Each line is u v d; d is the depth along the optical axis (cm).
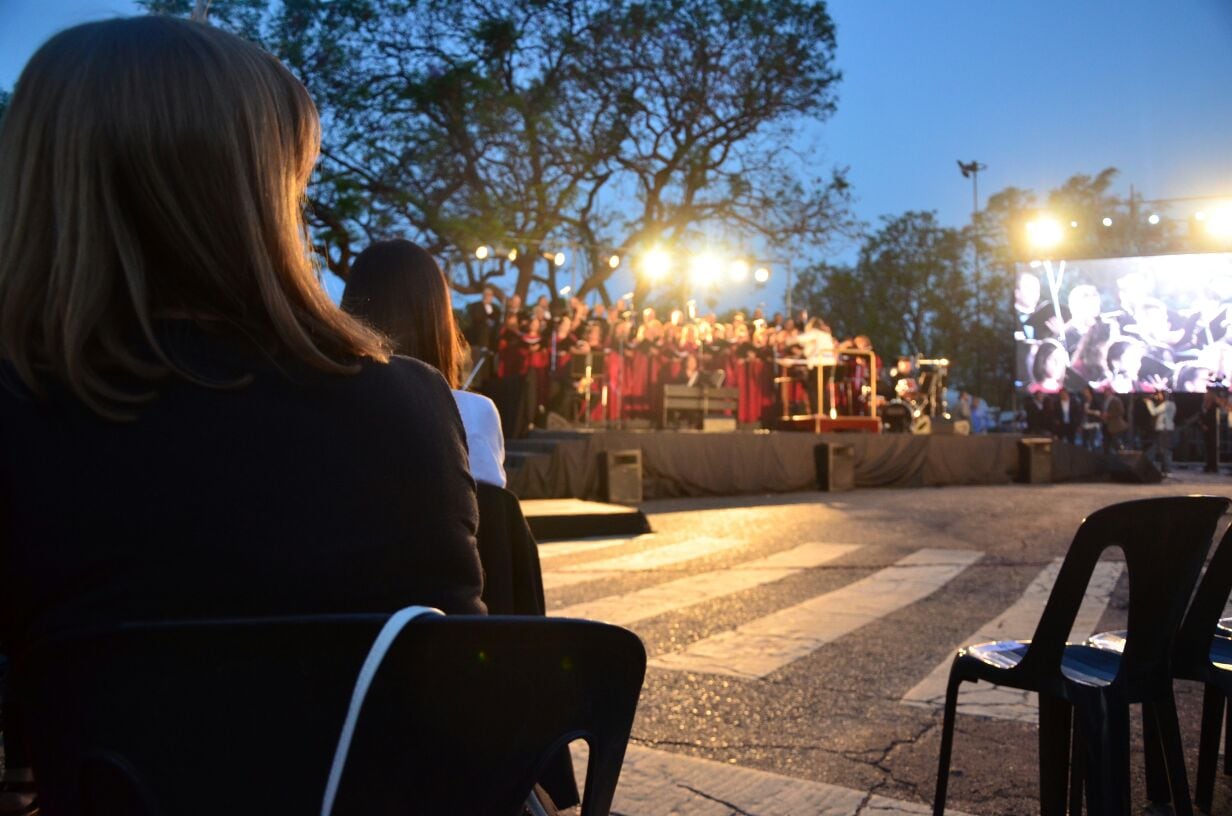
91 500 97
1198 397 2420
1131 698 228
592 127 2439
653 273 2564
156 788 96
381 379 111
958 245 4028
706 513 1088
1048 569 718
